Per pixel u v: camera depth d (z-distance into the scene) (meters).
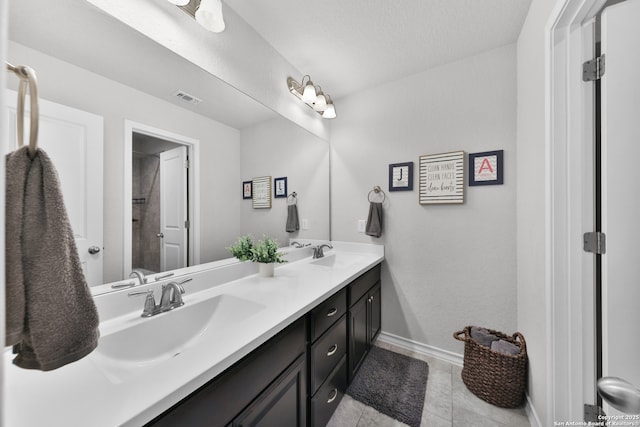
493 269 1.70
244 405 0.78
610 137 0.84
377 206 2.09
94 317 0.48
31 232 0.40
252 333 0.81
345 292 1.48
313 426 1.13
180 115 1.13
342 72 1.96
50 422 0.46
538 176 1.20
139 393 0.54
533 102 1.28
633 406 0.55
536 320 1.24
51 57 0.73
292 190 1.90
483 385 1.45
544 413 1.15
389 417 1.34
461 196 1.78
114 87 0.89
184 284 1.15
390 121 2.09
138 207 0.98
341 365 1.42
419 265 1.97
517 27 1.49
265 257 1.46
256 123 1.55
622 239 0.83
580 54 0.98
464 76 1.79
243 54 1.43
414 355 1.92
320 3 1.32
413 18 1.43
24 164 0.40
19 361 0.41
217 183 1.33
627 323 0.82
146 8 0.97
